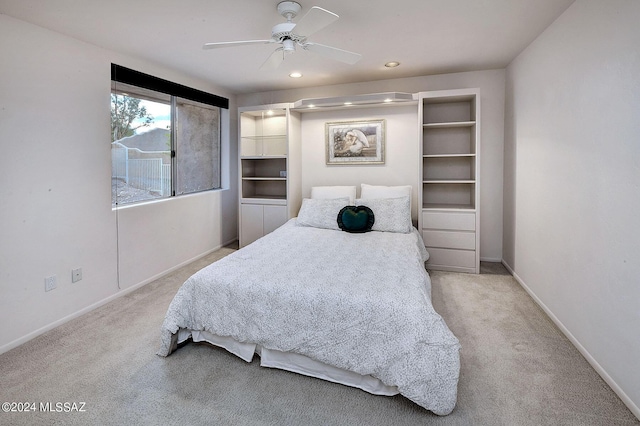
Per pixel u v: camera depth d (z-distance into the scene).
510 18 2.53
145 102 3.57
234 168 5.07
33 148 2.44
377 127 4.35
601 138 1.97
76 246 2.76
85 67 2.81
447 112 4.12
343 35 2.83
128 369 2.06
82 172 2.80
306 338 1.92
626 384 1.73
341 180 4.59
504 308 2.88
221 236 4.83
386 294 1.91
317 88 4.56
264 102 4.89
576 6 2.25
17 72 2.33
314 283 2.08
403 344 1.73
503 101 3.89
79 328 2.58
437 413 1.64
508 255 3.83
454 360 1.67
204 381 1.95
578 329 2.23
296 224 3.96
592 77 2.06
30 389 1.87
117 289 3.16
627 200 1.74
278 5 2.24
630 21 1.71
